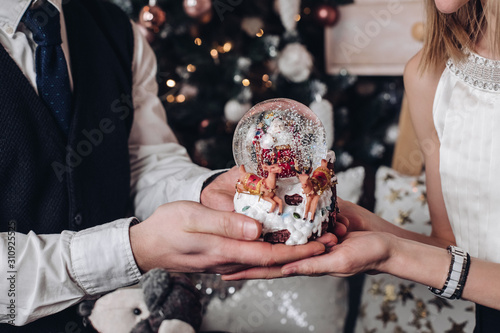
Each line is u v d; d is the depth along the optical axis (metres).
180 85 1.94
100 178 0.90
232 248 0.73
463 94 0.85
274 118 0.75
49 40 0.85
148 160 1.01
